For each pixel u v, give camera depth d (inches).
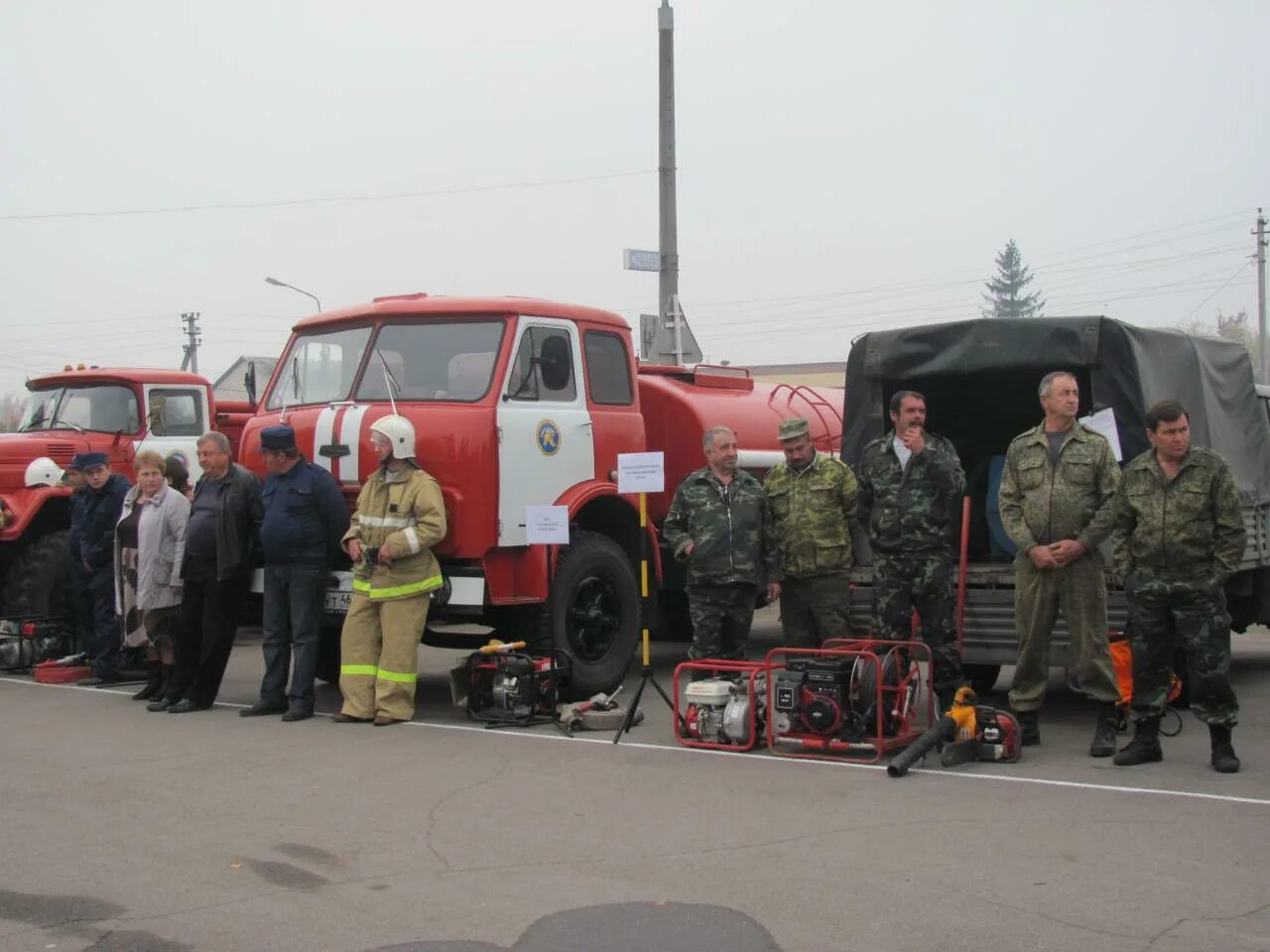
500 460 360.2
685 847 224.4
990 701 382.6
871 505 321.4
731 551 334.0
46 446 489.7
